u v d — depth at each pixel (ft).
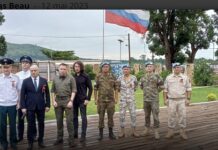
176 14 110.83
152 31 113.91
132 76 27.53
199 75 97.35
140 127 32.27
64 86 24.26
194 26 114.42
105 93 26.53
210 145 25.57
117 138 27.58
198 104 52.26
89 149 24.07
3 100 23.09
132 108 27.81
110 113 26.89
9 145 24.90
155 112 27.07
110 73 26.76
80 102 26.02
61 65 24.18
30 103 23.32
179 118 27.25
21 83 25.00
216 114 41.70
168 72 90.27
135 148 24.44
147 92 27.14
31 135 23.48
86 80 25.96
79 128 31.91
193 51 132.67
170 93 26.84
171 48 115.85
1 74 23.34
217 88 85.87
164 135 28.66
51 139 27.17
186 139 27.32
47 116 38.65
